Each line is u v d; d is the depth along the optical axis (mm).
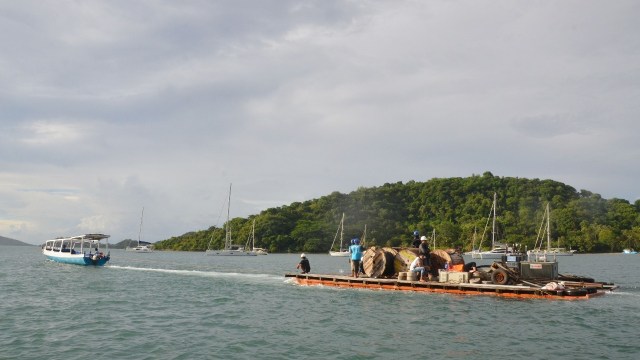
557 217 140875
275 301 24391
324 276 31109
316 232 152250
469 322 18781
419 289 27188
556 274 28781
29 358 13617
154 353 14234
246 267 58812
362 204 165000
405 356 14016
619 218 145625
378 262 30281
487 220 135000
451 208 161875
